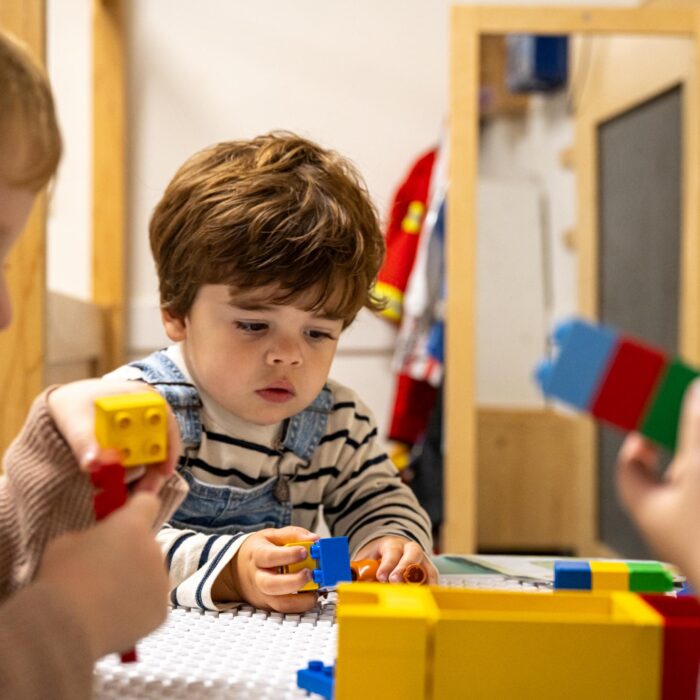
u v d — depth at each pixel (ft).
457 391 6.00
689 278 6.11
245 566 2.18
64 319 4.71
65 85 6.54
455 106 6.05
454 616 1.32
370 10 6.66
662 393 1.14
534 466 6.32
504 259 6.39
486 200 6.39
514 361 6.35
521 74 6.40
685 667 1.32
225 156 2.90
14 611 1.20
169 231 2.82
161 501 1.65
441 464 6.14
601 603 1.49
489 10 6.13
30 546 1.55
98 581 1.28
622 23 6.23
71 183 6.56
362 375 6.54
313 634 1.88
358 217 2.84
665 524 1.08
